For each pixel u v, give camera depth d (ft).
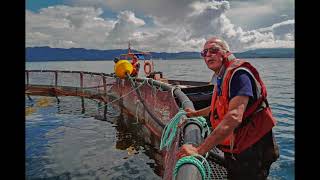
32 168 30.60
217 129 7.54
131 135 45.03
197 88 29.48
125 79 54.80
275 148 8.67
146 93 43.14
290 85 99.50
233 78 7.84
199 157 8.37
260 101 8.39
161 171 30.37
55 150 37.04
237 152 8.76
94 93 69.10
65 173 29.58
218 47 8.70
